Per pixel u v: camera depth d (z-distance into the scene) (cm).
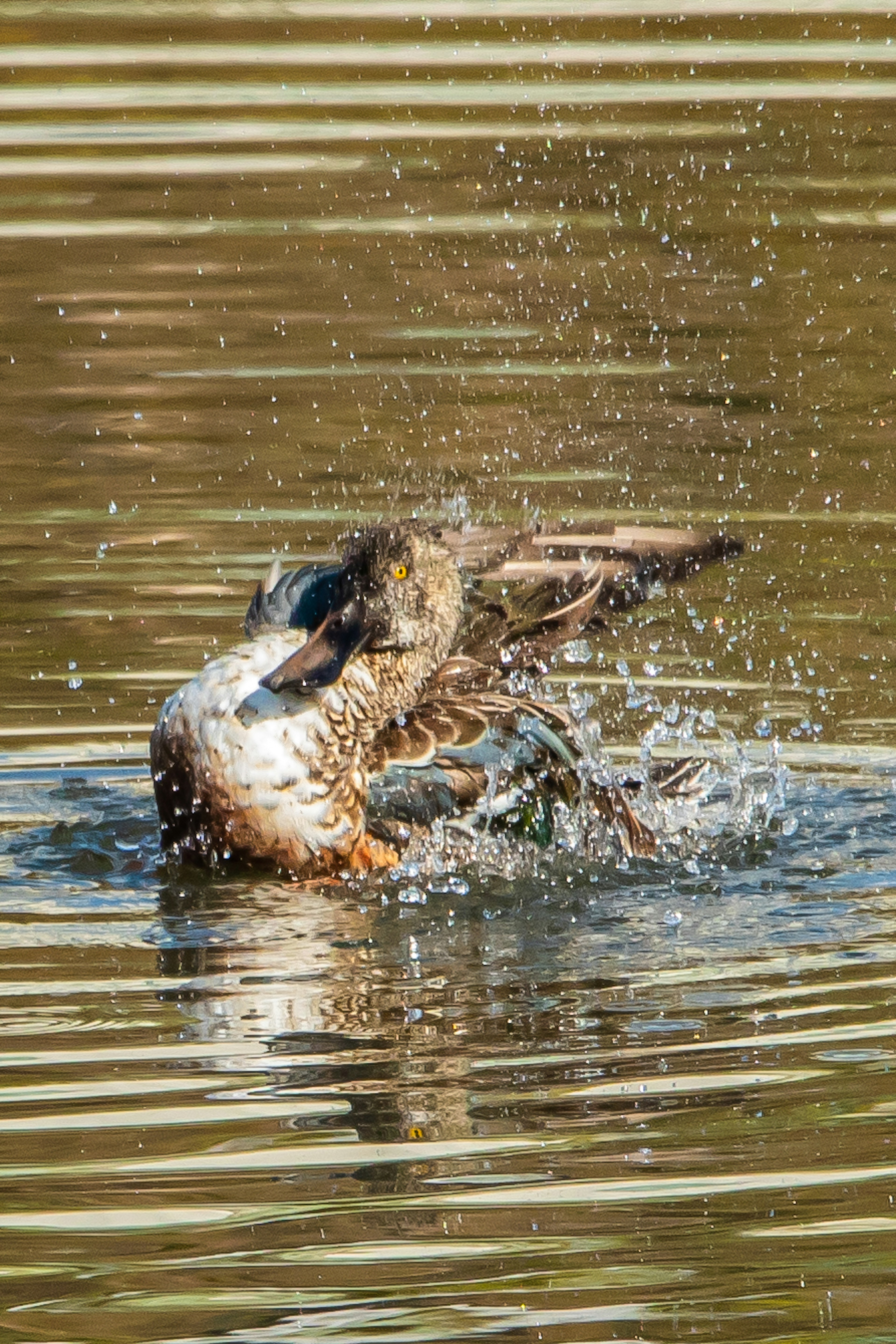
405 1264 580
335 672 952
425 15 2312
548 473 1486
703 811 1045
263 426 1577
